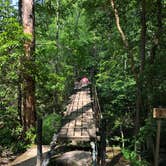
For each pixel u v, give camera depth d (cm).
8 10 1318
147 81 891
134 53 1166
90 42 2328
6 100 1349
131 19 1239
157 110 685
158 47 983
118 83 1282
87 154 901
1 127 1336
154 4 1014
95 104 1320
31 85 1281
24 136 1276
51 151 933
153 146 845
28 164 1009
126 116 1302
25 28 1286
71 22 2389
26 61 1209
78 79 2877
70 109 1434
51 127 1210
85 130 1011
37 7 1688
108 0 995
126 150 874
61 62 2073
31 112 1294
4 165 1041
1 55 1150
